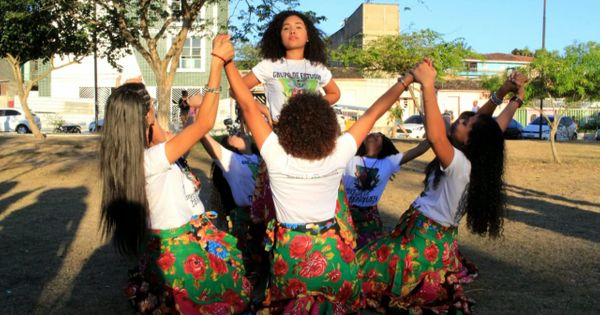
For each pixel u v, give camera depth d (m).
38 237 6.89
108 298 4.85
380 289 4.37
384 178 5.27
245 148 5.13
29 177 12.26
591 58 14.55
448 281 4.23
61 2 15.27
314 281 3.34
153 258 3.65
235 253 3.89
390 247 4.34
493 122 4.20
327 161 3.31
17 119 32.38
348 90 35.88
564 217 8.20
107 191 3.50
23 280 5.29
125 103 3.44
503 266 5.77
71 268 5.68
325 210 3.39
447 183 4.07
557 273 5.52
